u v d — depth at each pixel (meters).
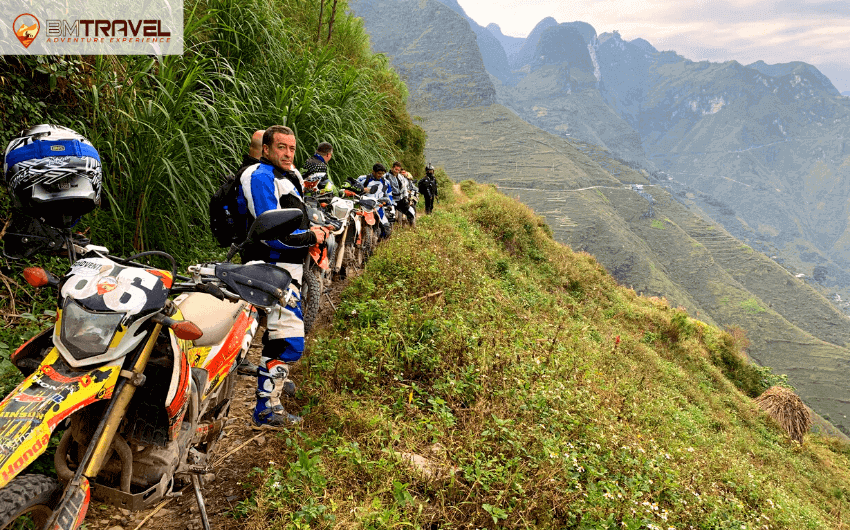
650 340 21.59
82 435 2.46
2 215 4.64
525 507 3.84
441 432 4.50
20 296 4.78
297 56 11.14
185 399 2.63
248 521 3.12
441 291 8.10
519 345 7.19
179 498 3.37
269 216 2.90
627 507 4.42
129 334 2.40
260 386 4.02
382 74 20.41
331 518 3.15
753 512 6.95
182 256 6.75
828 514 12.88
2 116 5.28
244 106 8.30
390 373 5.41
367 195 9.47
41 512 2.26
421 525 3.49
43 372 2.30
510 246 21.84
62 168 2.56
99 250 2.69
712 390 21.14
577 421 5.69
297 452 3.75
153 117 6.19
